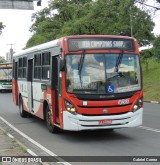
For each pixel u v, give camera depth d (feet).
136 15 117.19
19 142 37.32
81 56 38.29
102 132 44.50
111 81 38.19
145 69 160.45
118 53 39.09
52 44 42.60
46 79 44.93
